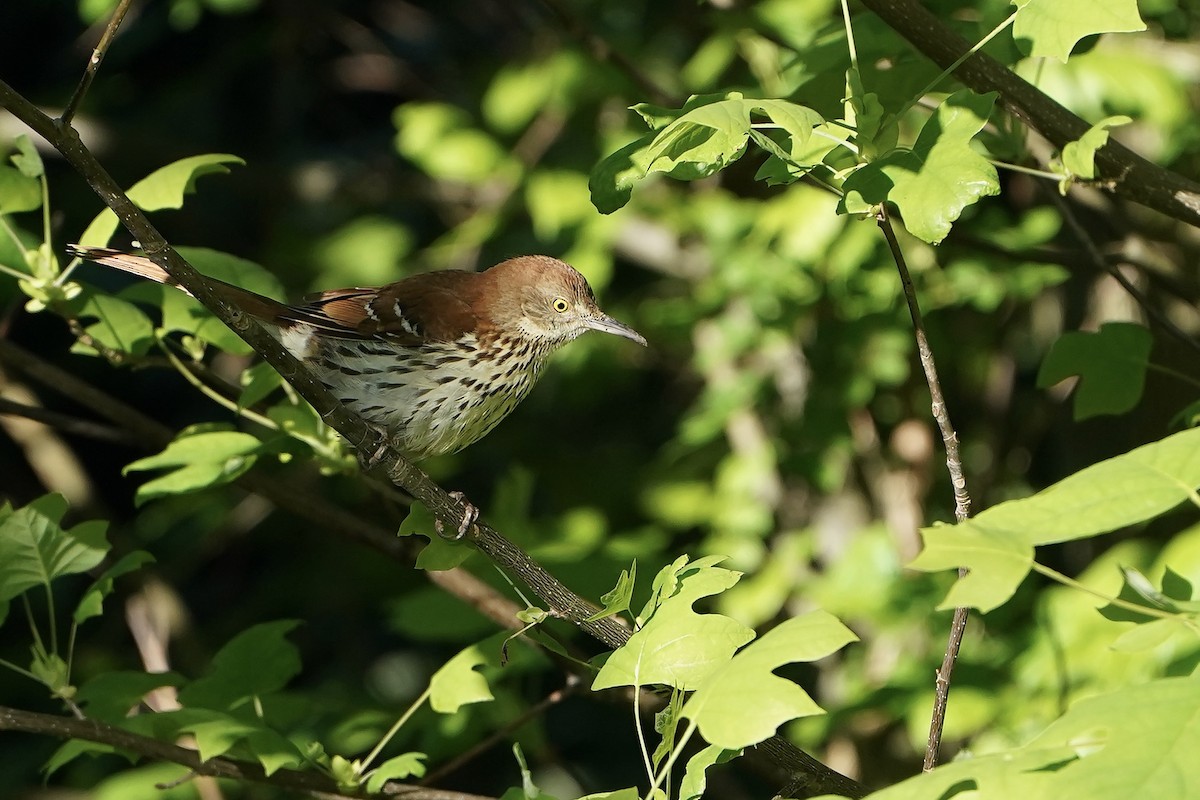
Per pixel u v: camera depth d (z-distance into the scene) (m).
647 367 16.23
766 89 10.91
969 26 7.75
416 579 16.08
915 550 12.94
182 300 8.11
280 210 16.84
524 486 11.05
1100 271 10.45
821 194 11.91
